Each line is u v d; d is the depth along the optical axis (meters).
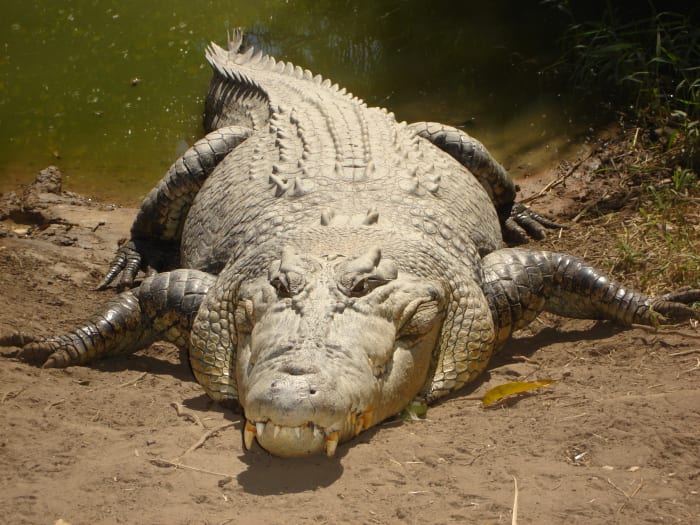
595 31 9.57
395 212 5.76
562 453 4.16
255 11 12.15
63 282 7.26
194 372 5.49
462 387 5.41
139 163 9.63
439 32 11.25
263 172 6.57
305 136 6.81
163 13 12.18
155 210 7.60
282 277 4.59
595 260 7.16
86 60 11.26
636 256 6.84
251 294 4.86
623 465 4.02
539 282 5.94
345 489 3.92
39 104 10.49
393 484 3.95
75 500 3.80
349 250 4.99
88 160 9.65
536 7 11.24
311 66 10.80
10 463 4.13
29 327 6.16
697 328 5.74
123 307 5.88
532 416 4.61
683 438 4.21
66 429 4.50
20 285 6.98
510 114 9.79
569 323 6.32
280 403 3.83
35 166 9.56
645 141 9.02
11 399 4.88
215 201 6.74
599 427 4.36
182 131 10.13
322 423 3.90
